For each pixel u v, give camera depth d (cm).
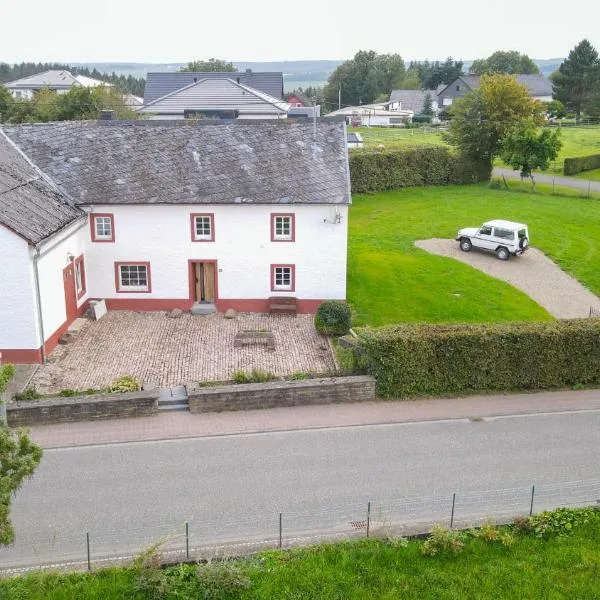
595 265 4219
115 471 2145
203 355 2992
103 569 1680
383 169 6194
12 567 1711
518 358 2703
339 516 1930
